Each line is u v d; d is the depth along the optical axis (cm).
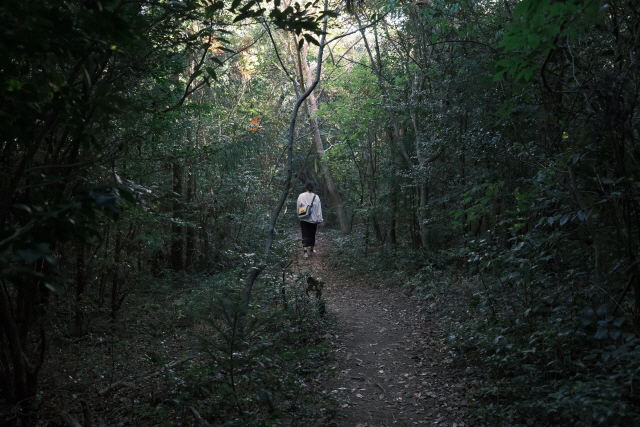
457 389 441
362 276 1015
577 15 293
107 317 658
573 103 446
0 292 354
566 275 500
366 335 632
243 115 1121
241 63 1085
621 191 389
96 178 439
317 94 1625
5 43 188
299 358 493
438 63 884
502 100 622
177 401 351
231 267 980
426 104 913
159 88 567
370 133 1266
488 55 700
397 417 400
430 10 720
